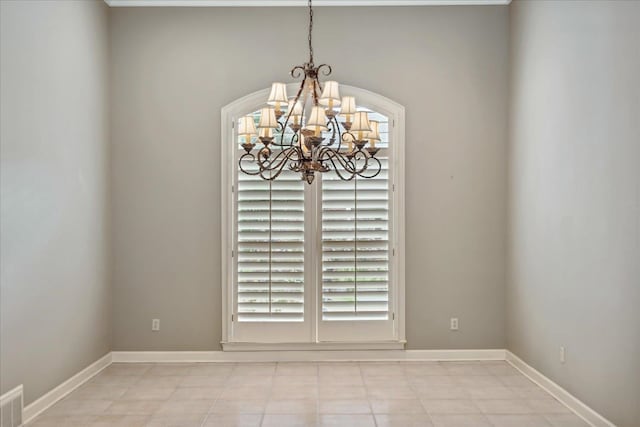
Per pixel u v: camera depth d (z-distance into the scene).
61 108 4.27
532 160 4.66
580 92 3.84
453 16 5.28
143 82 5.25
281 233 5.20
